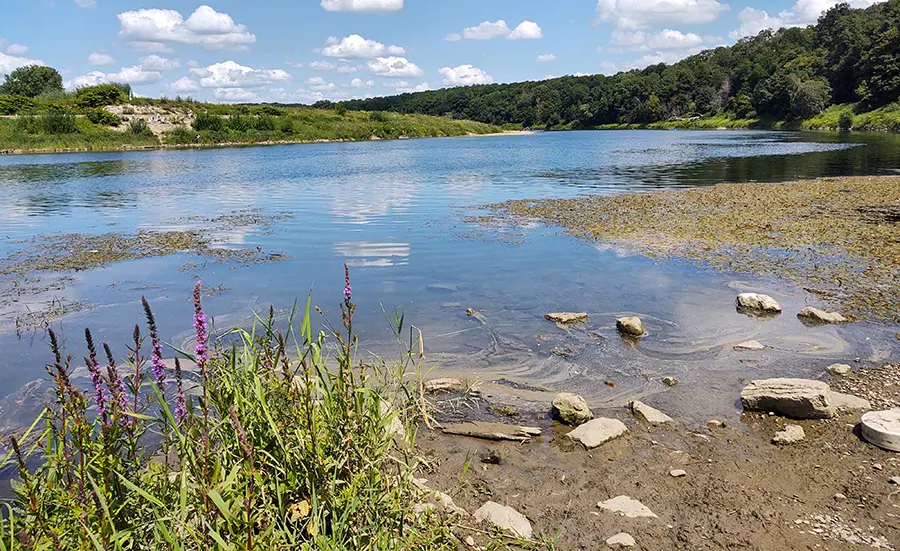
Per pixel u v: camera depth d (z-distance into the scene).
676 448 6.03
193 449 3.78
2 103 70.44
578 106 155.12
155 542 3.47
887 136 64.25
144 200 25.11
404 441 4.70
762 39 154.12
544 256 14.24
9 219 20.42
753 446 6.00
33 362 8.38
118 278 12.70
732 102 123.62
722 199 21.91
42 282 12.44
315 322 9.92
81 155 55.03
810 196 21.78
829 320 9.43
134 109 75.56
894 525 4.66
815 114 96.38
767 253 13.80
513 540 4.49
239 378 4.39
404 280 12.38
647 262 13.45
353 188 28.72
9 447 6.07
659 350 8.64
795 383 6.68
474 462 5.86
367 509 3.96
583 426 6.39
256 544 3.29
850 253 13.49
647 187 26.62
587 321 9.84
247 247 15.64
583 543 4.57
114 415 3.63
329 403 4.21
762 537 4.59
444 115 172.12
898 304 10.09
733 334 9.14
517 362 8.33
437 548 4.17
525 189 27.03
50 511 3.43
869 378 7.47
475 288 11.75
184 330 9.56
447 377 7.83
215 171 38.69
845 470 5.46
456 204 22.83
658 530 4.71
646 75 165.62
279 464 4.00
